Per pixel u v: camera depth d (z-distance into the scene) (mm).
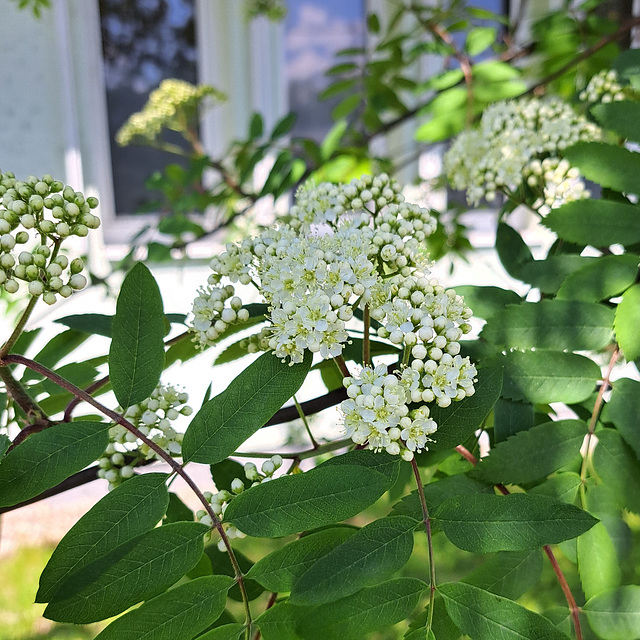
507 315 307
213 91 915
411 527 229
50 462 227
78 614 208
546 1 1003
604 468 285
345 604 221
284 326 243
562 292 312
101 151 1180
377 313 258
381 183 328
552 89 621
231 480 304
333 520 219
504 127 459
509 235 381
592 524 222
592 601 264
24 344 372
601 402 301
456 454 334
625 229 324
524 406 299
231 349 334
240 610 537
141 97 1189
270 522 220
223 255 291
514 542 223
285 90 1207
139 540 217
